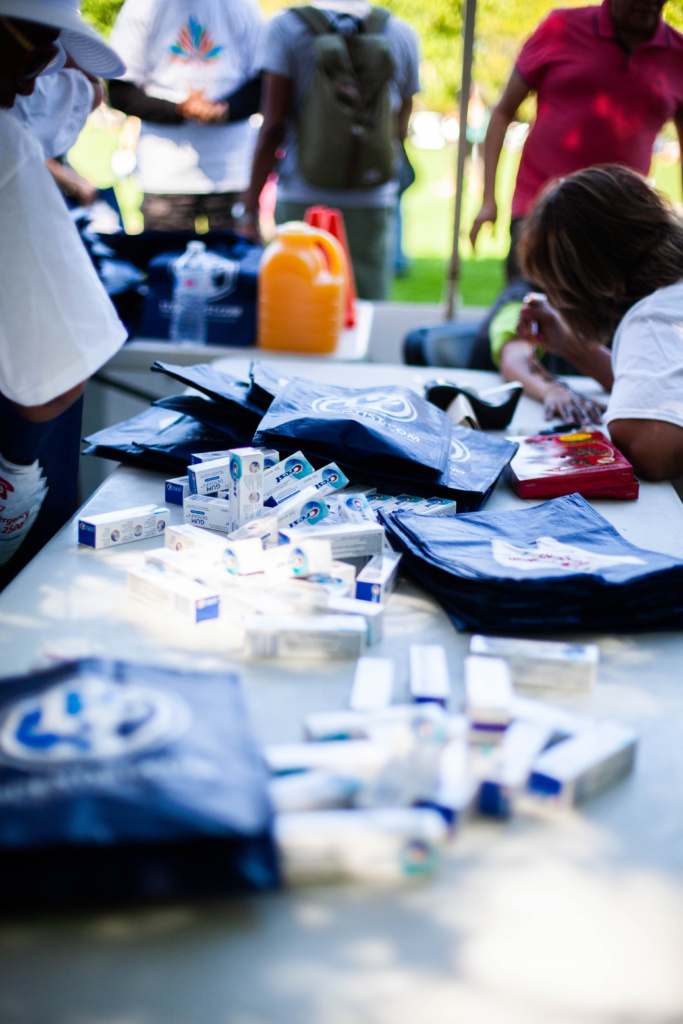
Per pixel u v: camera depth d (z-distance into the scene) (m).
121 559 1.21
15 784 0.64
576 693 0.93
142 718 0.73
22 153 1.19
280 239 2.42
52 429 1.53
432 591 1.09
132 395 2.67
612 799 0.76
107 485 1.46
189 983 0.57
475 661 0.88
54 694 0.76
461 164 3.24
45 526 1.63
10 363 1.21
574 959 0.60
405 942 0.61
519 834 0.71
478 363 2.45
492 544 1.16
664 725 0.88
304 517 1.23
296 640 0.96
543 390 2.07
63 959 0.59
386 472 1.37
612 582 1.01
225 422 1.52
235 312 2.49
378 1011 0.56
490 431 1.86
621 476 1.50
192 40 3.08
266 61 3.17
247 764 0.69
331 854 0.65
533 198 2.89
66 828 0.60
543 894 0.65
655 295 1.73
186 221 3.42
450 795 0.70
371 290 3.60
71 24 1.23
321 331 2.43
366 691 0.86
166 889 0.61
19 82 1.25
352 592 1.07
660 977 0.59
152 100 3.16
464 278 6.95
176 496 1.39
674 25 3.04
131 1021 0.55
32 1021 0.55
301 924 0.62
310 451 1.38
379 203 3.43
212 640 1.00
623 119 2.75
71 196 2.53
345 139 3.17
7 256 1.19
